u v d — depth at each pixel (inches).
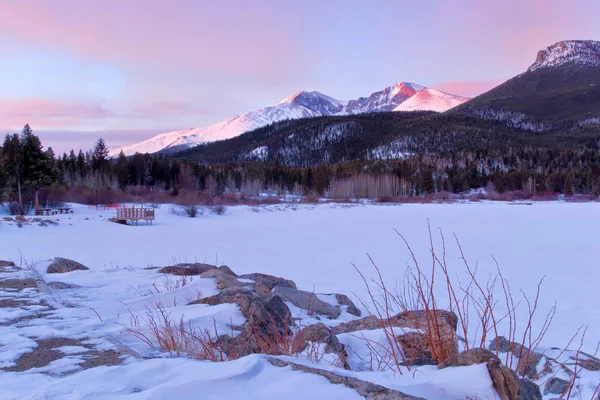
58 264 355.9
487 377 103.2
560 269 586.2
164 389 97.3
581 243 883.4
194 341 153.6
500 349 197.6
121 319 184.7
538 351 207.0
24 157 1352.1
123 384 106.7
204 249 808.9
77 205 1694.1
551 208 2306.8
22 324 171.6
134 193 2459.4
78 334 157.8
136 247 818.2
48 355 133.2
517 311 366.3
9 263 322.3
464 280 508.4
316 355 136.8
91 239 918.4
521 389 103.3
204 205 2106.3
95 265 585.3
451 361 116.6
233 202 2409.0
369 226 1318.9
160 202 2130.9
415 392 100.2
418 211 2092.8
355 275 542.0
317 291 427.5
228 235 1069.1
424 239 973.2
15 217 1097.4
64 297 233.1
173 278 296.2
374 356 151.8
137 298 233.5
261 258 695.1
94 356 132.2
